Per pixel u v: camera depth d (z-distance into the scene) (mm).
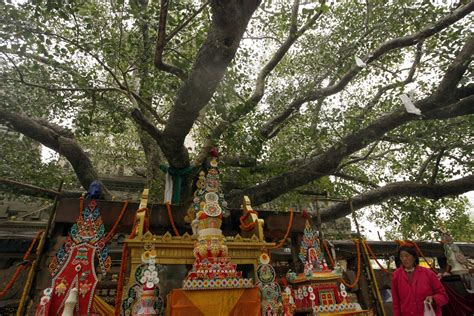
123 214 5398
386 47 8609
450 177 9727
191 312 3193
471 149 8633
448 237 6707
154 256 3477
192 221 4453
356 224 6465
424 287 4258
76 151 8289
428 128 8984
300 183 8180
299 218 6191
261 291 3824
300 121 10312
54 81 7484
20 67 7188
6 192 8312
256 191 8234
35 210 10812
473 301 5777
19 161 8945
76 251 3707
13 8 6148
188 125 6227
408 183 9016
